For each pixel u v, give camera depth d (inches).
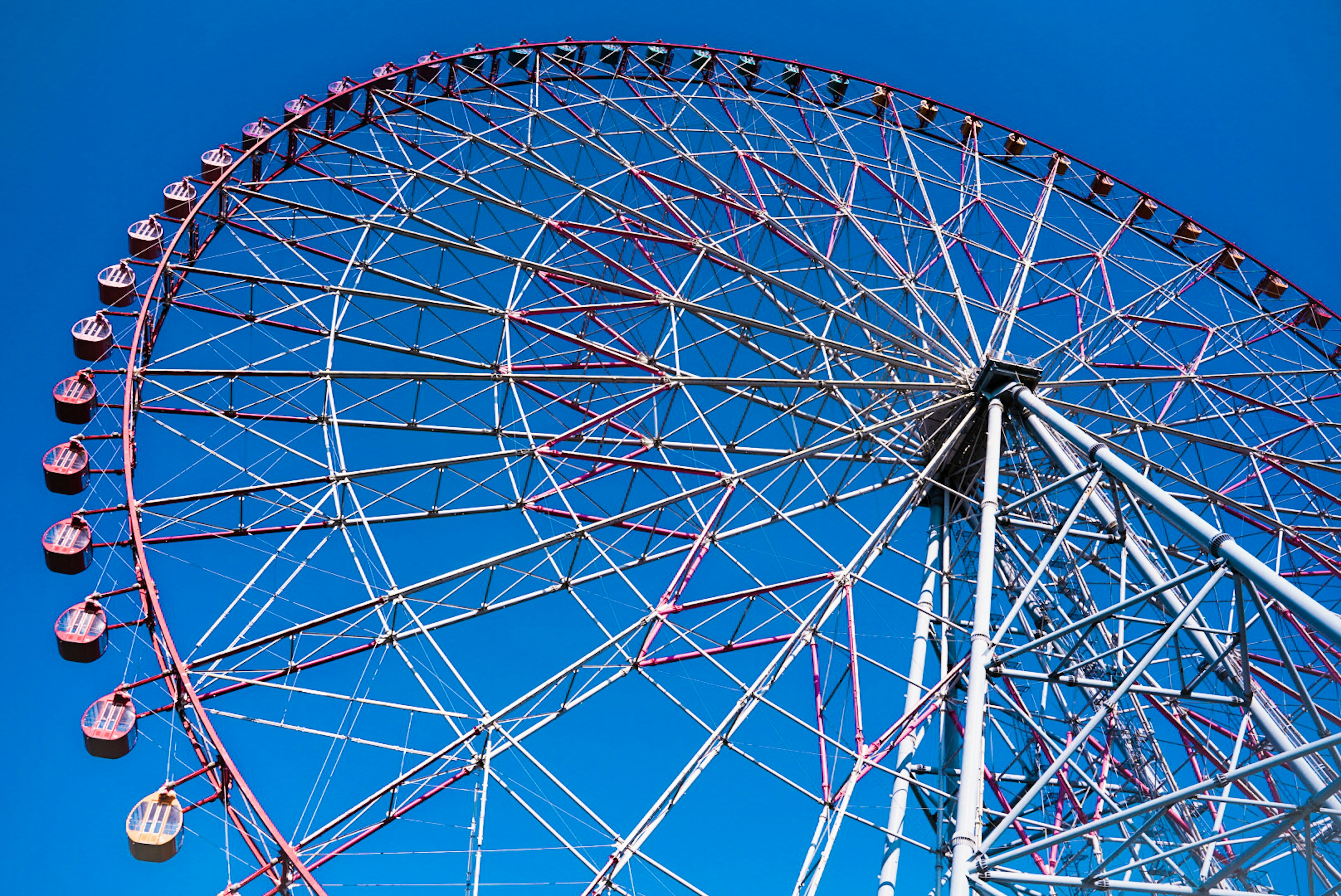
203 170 1199.6
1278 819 647.8
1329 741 611.8
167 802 786.2
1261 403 1246.9
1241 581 716.0
